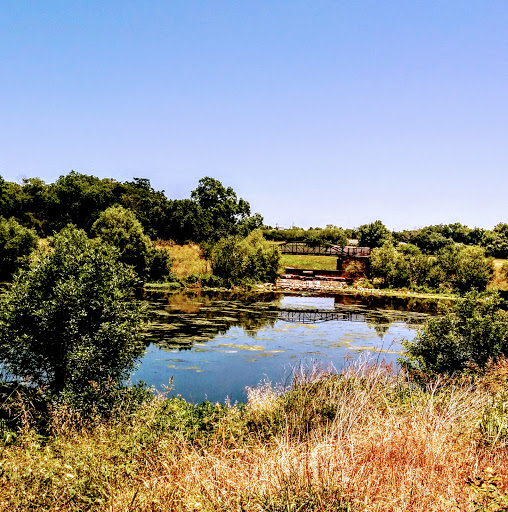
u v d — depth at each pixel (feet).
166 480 12.90
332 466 12.60
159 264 117.80
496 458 14.46
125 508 11.05
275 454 14.35
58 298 26.40
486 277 135.74
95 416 20.35
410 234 225.56
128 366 29.45
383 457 13.80
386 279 144.97
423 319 79.20
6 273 101.55
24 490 11.55
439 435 15.40
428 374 31.68
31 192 158.61
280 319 73.10
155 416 19.88
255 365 43.68
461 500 11.13
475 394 22.75
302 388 23.72
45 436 18.15
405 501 11.30
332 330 65.98
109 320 28.53
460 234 229.45
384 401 21.24
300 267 168.86
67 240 29.53
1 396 24.41
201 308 80.38
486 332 31.86
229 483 11.92
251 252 135.74
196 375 39.96
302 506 10.77
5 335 25.99
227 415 21.36
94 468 13.20
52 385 26.78
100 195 159.12
